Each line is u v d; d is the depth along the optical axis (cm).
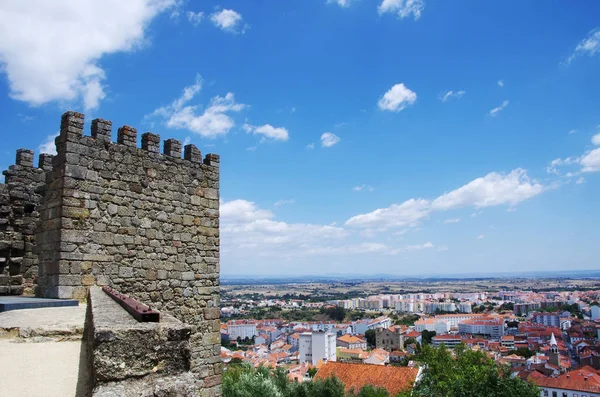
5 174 1402
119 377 454
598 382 7962
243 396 2912
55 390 557
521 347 12631
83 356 691
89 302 933
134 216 1250
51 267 1117
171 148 1384
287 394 3706
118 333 466
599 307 19725
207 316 1417
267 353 13512
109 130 1220
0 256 1352
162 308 1291
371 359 10800
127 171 1249
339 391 4012
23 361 662
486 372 3328
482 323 17750
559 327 18200
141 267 1250
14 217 1391
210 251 1458
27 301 1010
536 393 3123
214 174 1511
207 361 1394
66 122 1145
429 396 3688
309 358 12656
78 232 1123
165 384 471
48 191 1175
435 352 3919
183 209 1391
